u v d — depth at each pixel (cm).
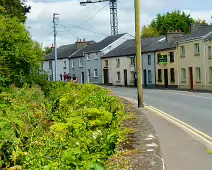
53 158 722
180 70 4553
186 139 961
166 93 3409
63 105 1589
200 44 4131
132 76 5594
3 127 990
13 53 2442
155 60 5094
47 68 8038
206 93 3334
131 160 604
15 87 2277
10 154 820
